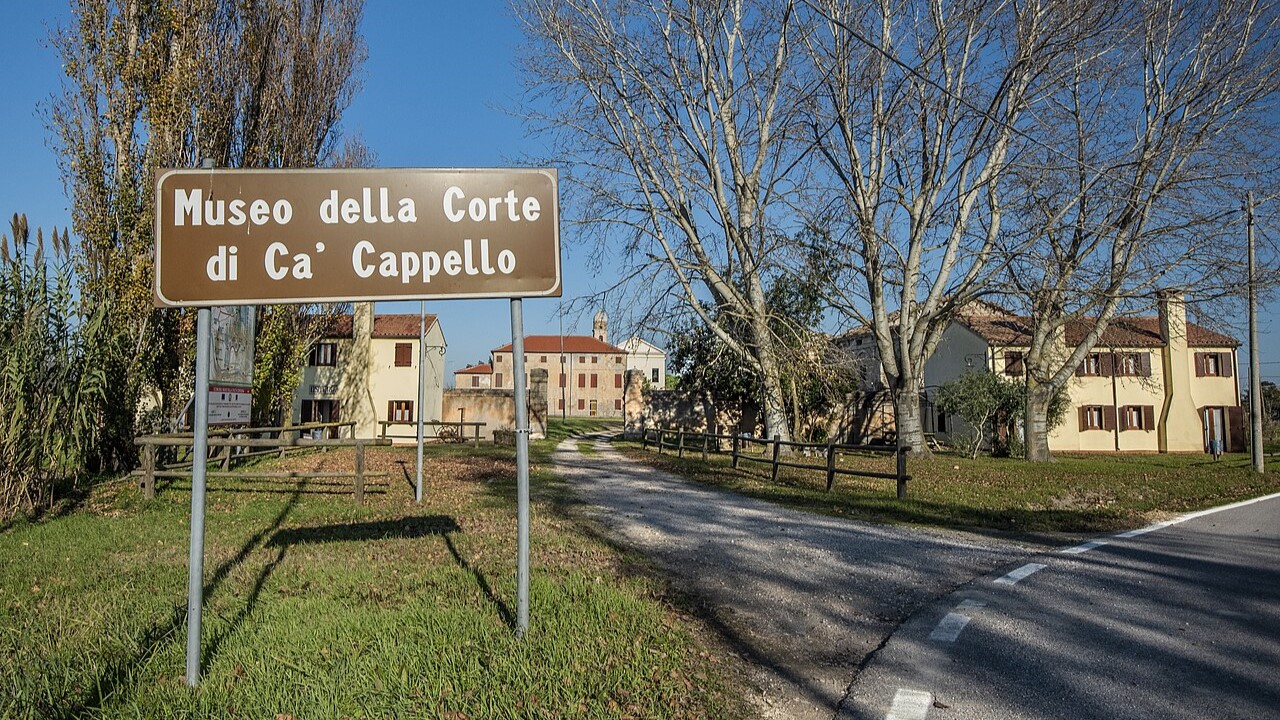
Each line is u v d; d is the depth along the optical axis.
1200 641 5.18
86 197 14.70
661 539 8.86
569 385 86.62
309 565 6.66
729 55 22.91
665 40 22.23
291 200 4.32
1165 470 21.81
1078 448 36.34
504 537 8.33
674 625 5.32
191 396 16.12
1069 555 8.27
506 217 4.55
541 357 86.50
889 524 10.35
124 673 3.98
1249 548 8.84
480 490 13.34
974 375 30.81
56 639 4.50
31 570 6.31
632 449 29.14
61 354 9.83
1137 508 12.70
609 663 4.41
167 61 15.97
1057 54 19.98
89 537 7.90
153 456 10.77
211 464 15.24
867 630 5.52
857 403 33.38
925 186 23.80
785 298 25.28
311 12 20.84
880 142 23.52
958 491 14.73
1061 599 6.31
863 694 4.25
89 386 10.07
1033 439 26.58
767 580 6.91
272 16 19.30
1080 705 4.07
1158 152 22.08
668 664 4.49
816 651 5.07
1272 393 47.75
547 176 4.61
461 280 4.48
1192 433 36.41
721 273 23.62
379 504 11.07
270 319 20.92
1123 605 6.12
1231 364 37.41
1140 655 4.88
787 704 4.14
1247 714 3.94
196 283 4.18
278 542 7.88
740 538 9.00
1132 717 3.91
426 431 36.56
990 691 4.28
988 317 38.44
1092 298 22.34
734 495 13.60
